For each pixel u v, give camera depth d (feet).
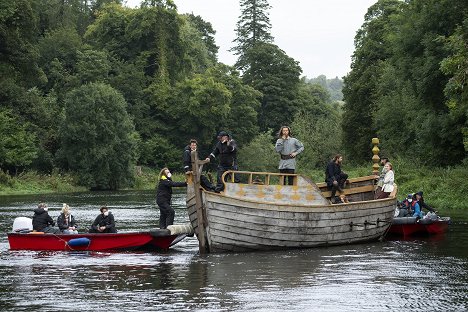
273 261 65.51
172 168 370.53
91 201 184.24
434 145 159.22
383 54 271.49
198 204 70.38
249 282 54.65
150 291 51.42
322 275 57.67
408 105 175.63
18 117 272.72
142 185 317.22
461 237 86.17
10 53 247.50
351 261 65.41
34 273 60.13
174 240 77.46
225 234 70.59
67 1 452.35
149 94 378.32
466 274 57.93
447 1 149.38
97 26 398.01
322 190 82.99
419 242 81.41
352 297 48.85
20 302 47.98
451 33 149.07
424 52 155.22
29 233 75.72
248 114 386.73
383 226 82.43
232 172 71.00
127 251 74.90
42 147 282.97
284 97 414.62
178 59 397.60
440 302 47.16
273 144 401.08
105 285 54.03
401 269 60.54
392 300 47.85
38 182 262.67
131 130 303.27
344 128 275.18
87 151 287.28
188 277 57.21
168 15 387.55
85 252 74.13
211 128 377.71
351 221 77.97
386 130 204.23
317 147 292.40
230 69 396.57
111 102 292.61
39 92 319.88
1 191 237.86
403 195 146.82
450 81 120.88
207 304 46.83
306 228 74.02
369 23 286.66
